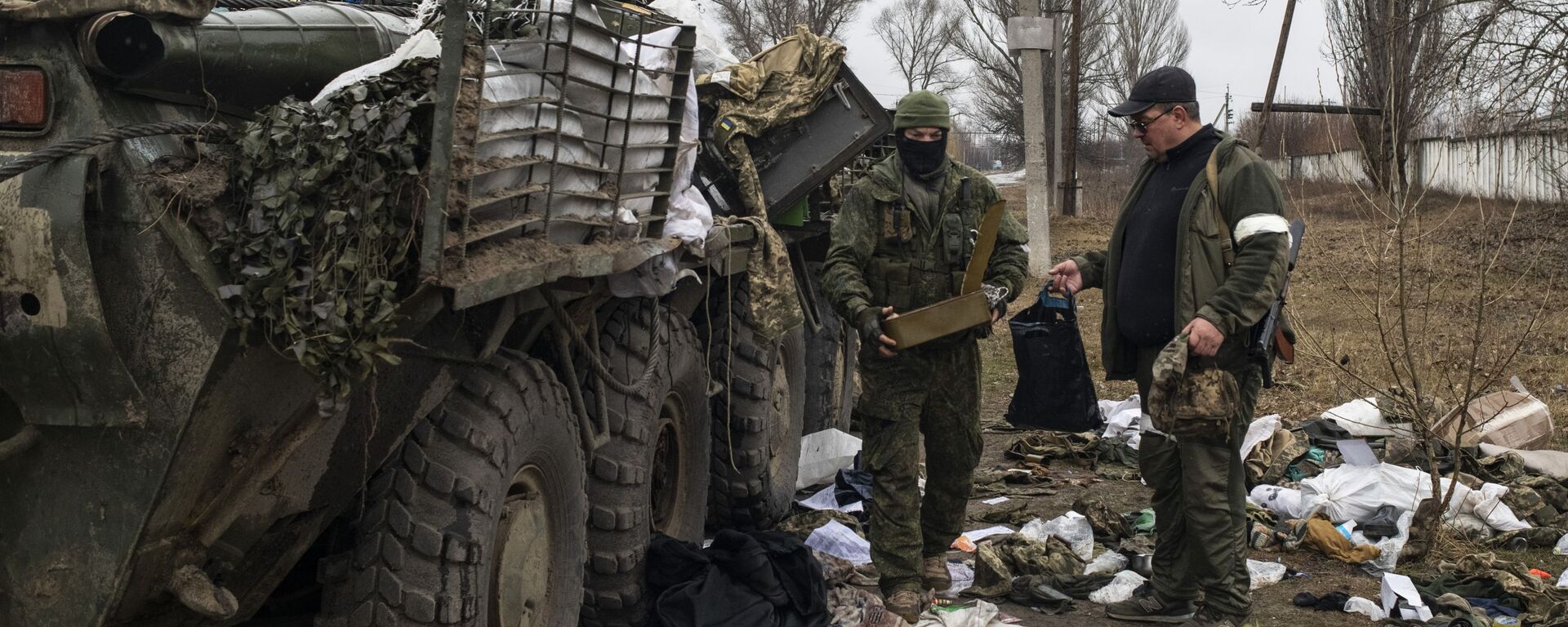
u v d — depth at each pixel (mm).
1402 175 7695
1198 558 4445
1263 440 7004
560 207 3256
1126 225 4637
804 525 6012
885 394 4605
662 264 4082
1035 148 18594
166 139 2600
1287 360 4676
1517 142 17281
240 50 2906
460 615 3238
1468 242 19484
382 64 3047
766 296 4965
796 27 5699
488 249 2914
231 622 3059
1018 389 5324
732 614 4359
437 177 2562
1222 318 4160
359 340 2510
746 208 5348
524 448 3564
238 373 2559
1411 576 5434
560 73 3121
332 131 2555
